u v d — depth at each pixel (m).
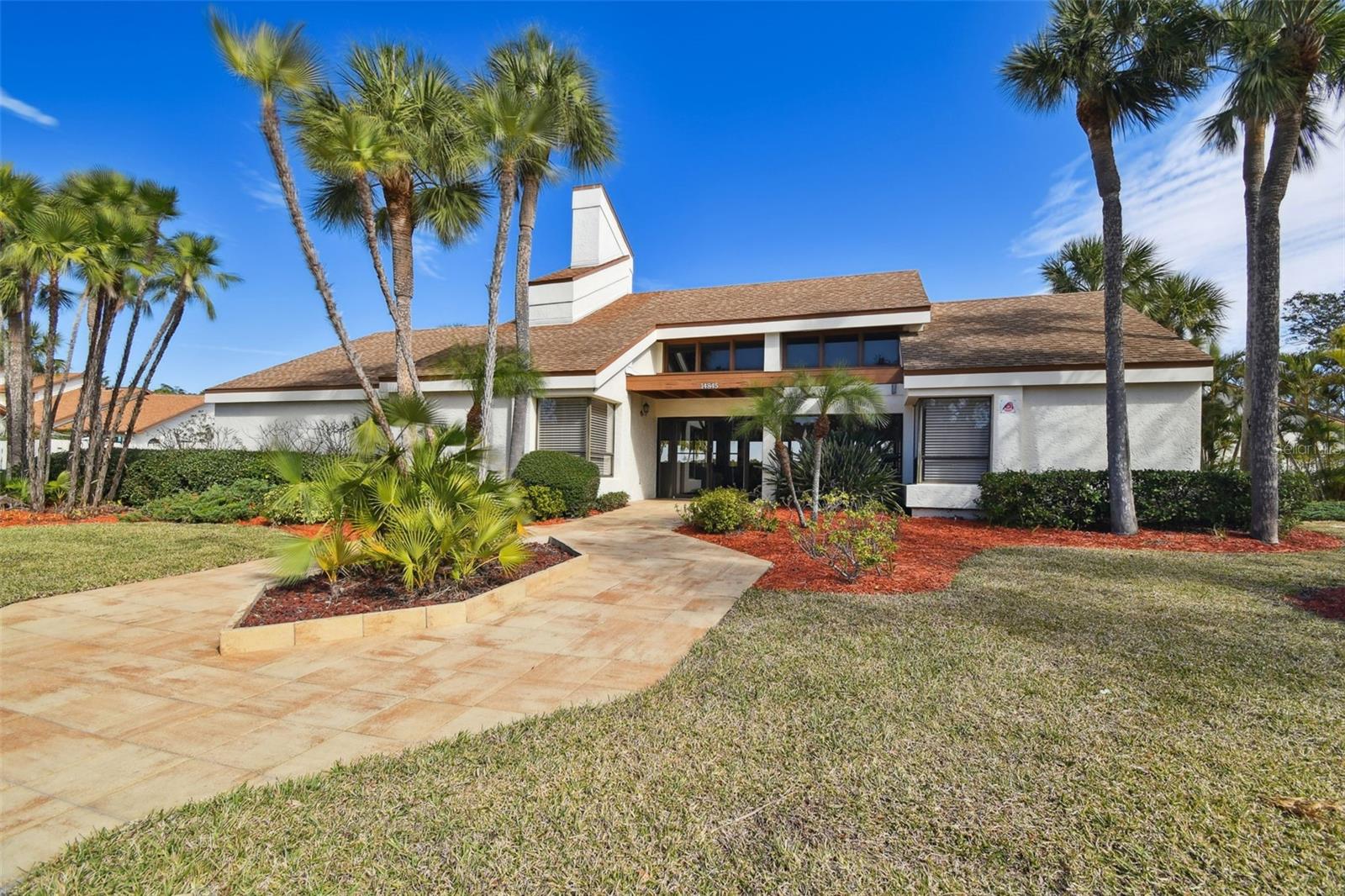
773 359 16.50
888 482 13.60
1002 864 2.25
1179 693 3.82
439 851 2.32
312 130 8.30
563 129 12.19
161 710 3.71
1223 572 7.54
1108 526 11.23
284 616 5.30
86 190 12.09
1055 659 4.45
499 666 4.48
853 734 3.28
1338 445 17.31
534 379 12.66
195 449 15.34
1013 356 12.91
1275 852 2.31
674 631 5.30
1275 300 9.81
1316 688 3.90
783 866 2.24
